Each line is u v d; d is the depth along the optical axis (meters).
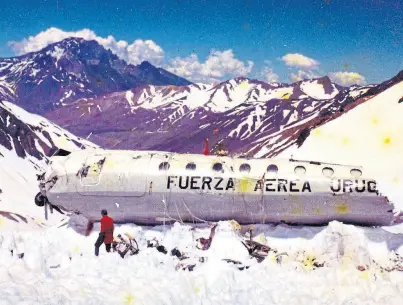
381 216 18.77
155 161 19.66
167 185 19.12
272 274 15.41
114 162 19.77
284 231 19.06
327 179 18.72
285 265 16.48
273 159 19.69
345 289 14.00
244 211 19.19
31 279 11.87
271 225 19.47
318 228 19.11
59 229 19.88
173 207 19.33
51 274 12.73
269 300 13.05
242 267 15.83
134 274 13.68
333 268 16.05
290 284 14.41
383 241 18.19
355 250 16.98
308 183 18.69
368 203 18.62
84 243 18.84
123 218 19.91
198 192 19.02
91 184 19.55
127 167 19.52
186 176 19.16
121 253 17.02
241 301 12.79
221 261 15.67
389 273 15.78
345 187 18.61
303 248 18.20
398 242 18.06
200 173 19.17
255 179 18.89
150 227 19.89
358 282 14.53
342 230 17.33
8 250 15.12
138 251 17.31
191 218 19.59
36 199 21.22
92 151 20.64
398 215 21.08
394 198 29.08
